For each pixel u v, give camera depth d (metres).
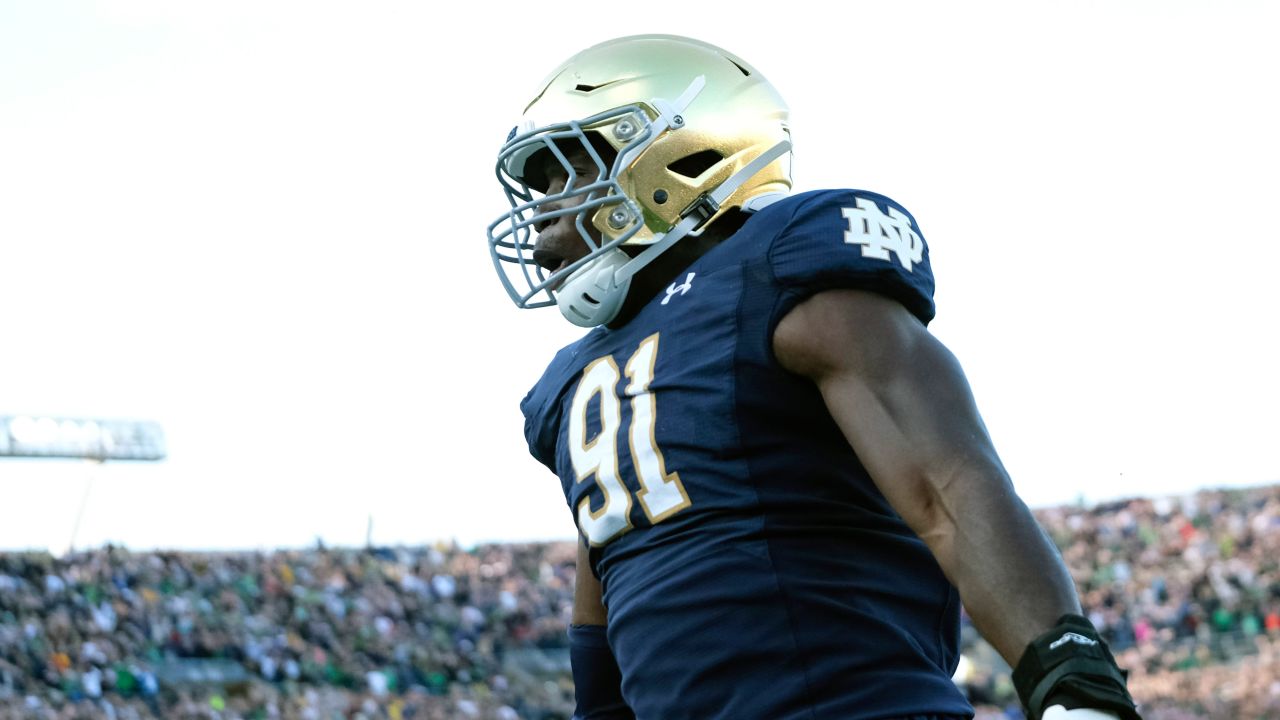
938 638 1.51
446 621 16.72
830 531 1.48
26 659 14.02
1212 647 15.54
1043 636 1.17
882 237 1.44
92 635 14.66
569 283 1.67
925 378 1.35
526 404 1.85
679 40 1.74
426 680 15.83
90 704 13.81
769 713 1.41
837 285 1.41
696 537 1.48
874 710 1.40
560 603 17.33
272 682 15.11
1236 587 16.19
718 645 1.44
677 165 1.70
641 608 1.50
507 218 1.71
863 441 1.35
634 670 1.51
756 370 1.47
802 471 1.47
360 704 14.98
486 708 15.45
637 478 1.53
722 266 1.53
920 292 1.43
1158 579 16.64
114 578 15.48
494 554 17.86
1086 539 17.69
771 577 1.45
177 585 15.82
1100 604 16.58
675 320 1.56
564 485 1.68
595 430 1.60
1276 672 14.69
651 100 1.66
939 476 1.29
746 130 1.71
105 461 21.55
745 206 1.68
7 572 14.95
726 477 1.48
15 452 20.69
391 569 17.16
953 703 1.43
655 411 1.53
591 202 1.63
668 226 1.66
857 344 1.38
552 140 1.68
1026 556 1.21
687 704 1.45
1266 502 17.44
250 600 15.99
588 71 1.70
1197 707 14.53
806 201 1.50
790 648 1.42
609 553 1.58
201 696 14.53
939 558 1.27
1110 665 1.14
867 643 1.43
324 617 16.11
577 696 1.88
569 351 1.81
